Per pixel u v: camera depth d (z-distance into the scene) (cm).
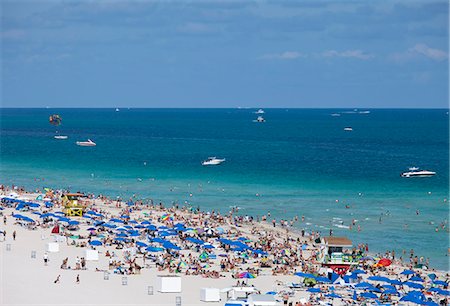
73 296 10400
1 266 12019
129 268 12238
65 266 12256
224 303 10550
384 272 13125
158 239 14100
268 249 14638
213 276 12269
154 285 11450
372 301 10975
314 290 11069
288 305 10556
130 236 14875
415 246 15800
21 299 10012
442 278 12938
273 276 12506
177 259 13338
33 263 12419
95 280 11525
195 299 10731
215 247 14288
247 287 10962
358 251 14312
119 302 10269
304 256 14300
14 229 15288
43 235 14538
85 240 14625
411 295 10762
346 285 11731
